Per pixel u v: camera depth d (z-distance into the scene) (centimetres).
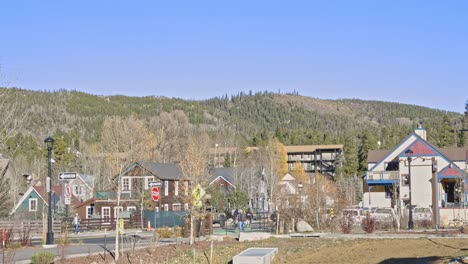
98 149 11506
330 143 17438
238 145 14012
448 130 12850
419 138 7525
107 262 2705
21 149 9144
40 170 8619
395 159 7825
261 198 8662
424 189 7356
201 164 5766
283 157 12094
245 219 5662
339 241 3703
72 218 5797
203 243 3688
